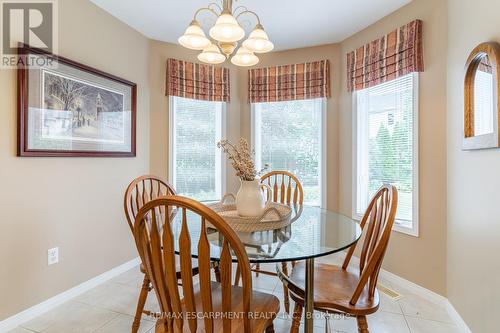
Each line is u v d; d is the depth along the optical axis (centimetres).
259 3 232
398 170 248
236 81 346
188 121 324
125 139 263
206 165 335
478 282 158
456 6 187
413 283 228
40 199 194
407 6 234
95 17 234
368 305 126
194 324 98
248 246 128
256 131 344
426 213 219
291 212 187
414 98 227
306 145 328
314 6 237
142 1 230
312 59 319
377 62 258
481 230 155
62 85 206
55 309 199
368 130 279
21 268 183
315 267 170
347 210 299
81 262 224
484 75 154
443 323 184
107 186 248
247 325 96
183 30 279
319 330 178
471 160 167
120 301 211
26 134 183
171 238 95
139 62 282
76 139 217
